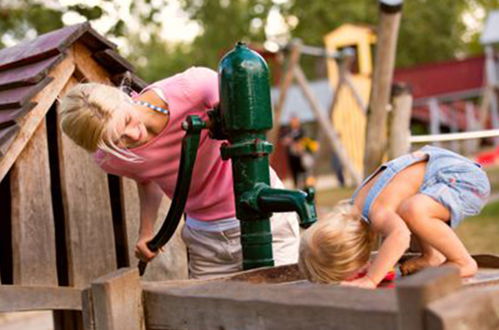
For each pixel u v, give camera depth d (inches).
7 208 149.4
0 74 140.2
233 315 86.7
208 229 134.4
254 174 120.6
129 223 143.5
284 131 825.5
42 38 142.6
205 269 137.2
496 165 811.4
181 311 93.5
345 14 1439.5
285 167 865.5
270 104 122.2
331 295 79.4
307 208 113.6
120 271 98.6
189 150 117.5
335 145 608.7
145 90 123.6
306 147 649.6
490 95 1085.8
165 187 129.4
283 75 546.6
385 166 112.0
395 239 98.1
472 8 1820.9
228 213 133.0
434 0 1582.2
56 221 143.3
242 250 123.7
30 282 128.3
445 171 110.3
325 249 99.2
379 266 97.7
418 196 107.3
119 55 141.3
